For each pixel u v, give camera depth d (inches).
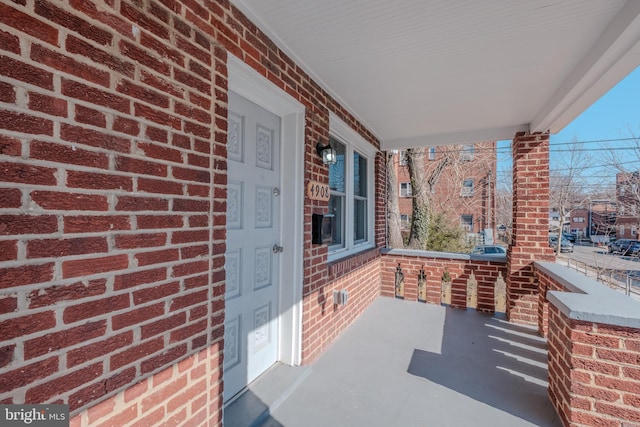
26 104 36.8
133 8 48.8
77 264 41.7
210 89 63.7
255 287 94.9
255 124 93.4
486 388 98.8
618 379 73.2
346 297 131.0
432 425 81.6
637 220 413.1
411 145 193.0
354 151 176.7
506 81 110.0
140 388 49.9
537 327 149.9
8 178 35.4
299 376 99.1
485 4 69.7
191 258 58.9
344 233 161.2
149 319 51.3
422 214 405.1
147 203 50.6
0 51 34.6
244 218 89.4
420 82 111.8
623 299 84.3
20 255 36.3
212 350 64.2
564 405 81.7
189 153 58.5
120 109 46.7
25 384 36.8
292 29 80.5
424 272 191.6
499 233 527.8
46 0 38.6
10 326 35.5
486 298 173.6
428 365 112.8
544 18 74.3
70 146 40.8
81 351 42.2
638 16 65.1
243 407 83.4
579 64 95.7
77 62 41.6
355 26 78.9
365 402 90.6
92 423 43.4
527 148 157.3
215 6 65.7
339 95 124.7
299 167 103.7
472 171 518.6
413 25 78.1
